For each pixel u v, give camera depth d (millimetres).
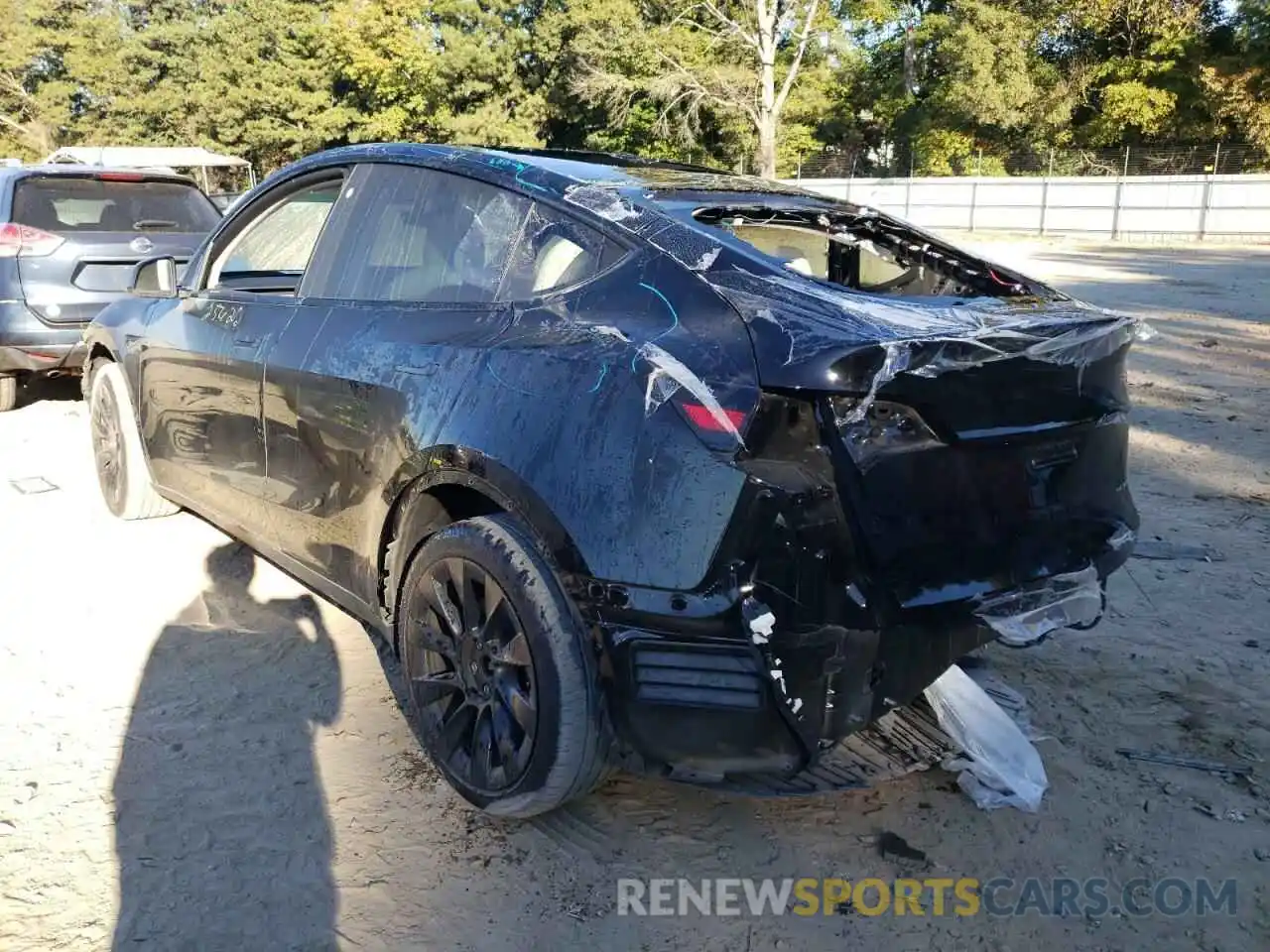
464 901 2396
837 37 35312
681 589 2207
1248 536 4859
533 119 39938
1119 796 2828
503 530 2516
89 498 5316
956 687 2844
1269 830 2688
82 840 2578
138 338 4371
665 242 2566
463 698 2689
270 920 2318
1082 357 2568
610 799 2811
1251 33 32625
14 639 3689
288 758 2967
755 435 2178
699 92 32969
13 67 49844
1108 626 3889
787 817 2740
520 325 2666
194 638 3725
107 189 7172
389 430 2828
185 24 48750
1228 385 8398
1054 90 37094
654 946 2270
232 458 3703
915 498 2254
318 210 3824
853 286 3498
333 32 39844
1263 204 29359
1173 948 2285
